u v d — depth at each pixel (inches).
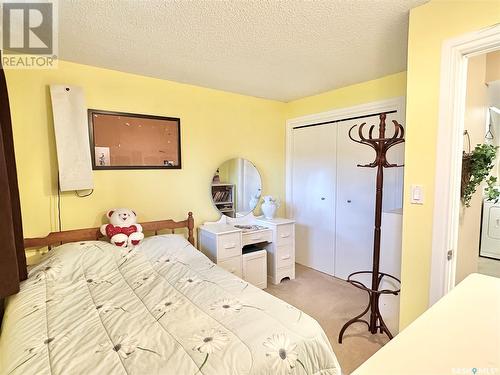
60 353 42.9
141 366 40.0
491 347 29.9
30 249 85.2
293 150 144.5
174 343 45.1
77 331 48.8
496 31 48.9
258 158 136.7
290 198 146.6
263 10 59.7
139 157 102.3
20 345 45.0
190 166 115.2
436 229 58.1
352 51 81.4
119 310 56.1
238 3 56.9
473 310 37.1
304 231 141.8
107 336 47.4
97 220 95.0
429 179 58.9
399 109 100.0
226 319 51.9
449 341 30.9
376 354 29.0
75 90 85.7
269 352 43.2
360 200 116.7
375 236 80.2
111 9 58.4
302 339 46.8
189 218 110.1
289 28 67.7
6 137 68.5
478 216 90.8
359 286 84.7
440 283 58.0
